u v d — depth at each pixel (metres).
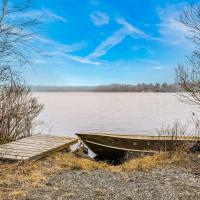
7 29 6.29
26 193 4.37
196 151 7.53
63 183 5.01
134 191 4.75
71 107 53.00
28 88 9.29
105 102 77.56
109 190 4.76
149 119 28.92
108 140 9.72
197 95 8.17
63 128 21.61
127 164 6.87
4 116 8.37
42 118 29.53
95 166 6.46
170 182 5.28
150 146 8.88
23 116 9.06
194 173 5.83
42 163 6.19
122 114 35.91
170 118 29.28
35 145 7.22
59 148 7.26
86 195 4.45
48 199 4.17
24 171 5.40
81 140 9.95
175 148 7.86
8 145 7.16
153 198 4.41
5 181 4.84
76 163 6.40
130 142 9.33
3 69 6.87
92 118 30.53
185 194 4.59
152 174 5.88
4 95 8.30
